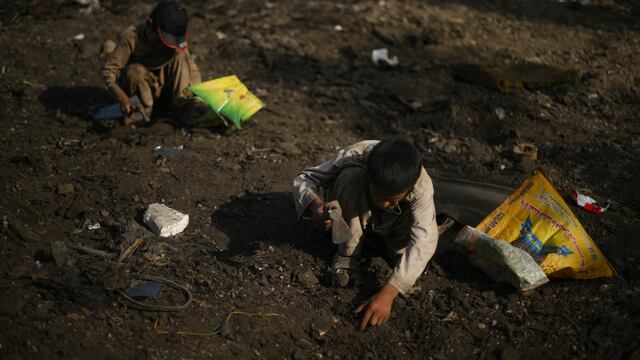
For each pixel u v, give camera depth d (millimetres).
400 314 3201
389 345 3062
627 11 7145
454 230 3684
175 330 2988
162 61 4633
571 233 3414
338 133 4871
